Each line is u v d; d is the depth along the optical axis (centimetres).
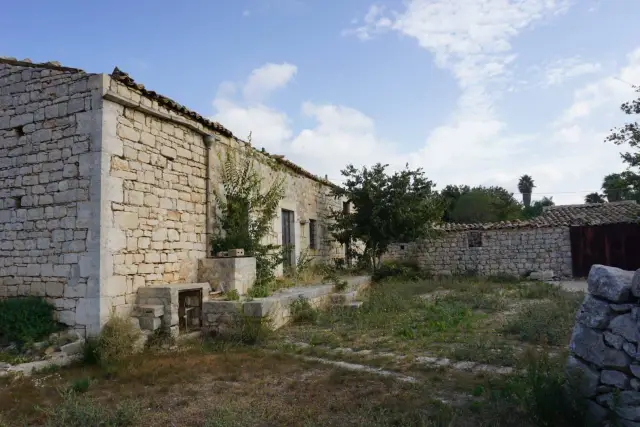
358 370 625
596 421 408
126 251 807
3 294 826
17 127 846
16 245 824
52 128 812
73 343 723
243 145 1258
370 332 871
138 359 692
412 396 510
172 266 929
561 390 429
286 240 1545
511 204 3725
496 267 1992
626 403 386
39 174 816
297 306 1011
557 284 1655
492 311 1077
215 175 1101
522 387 500
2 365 654
